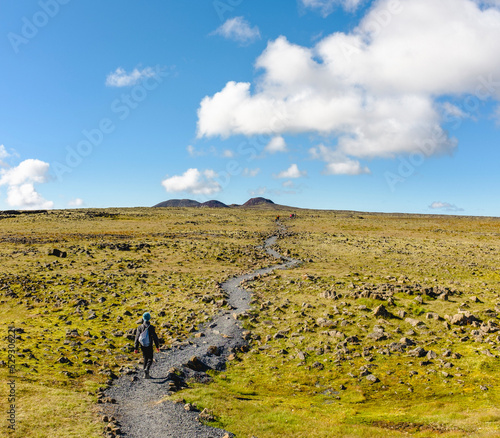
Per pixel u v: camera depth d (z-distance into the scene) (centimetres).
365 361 2223
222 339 2534
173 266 5272
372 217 19188
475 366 2045
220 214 18150
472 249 7331
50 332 2445
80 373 1777
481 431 1305
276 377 2056
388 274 4706
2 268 4409
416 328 2662
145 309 3177
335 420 1487
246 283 4150
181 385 1780
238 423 1364
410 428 1416
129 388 1661
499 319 2734
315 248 7650
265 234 10219
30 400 1345
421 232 11206
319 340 2539
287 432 1312
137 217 14362
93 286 3850
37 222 11150
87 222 11706
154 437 1193
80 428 1180
